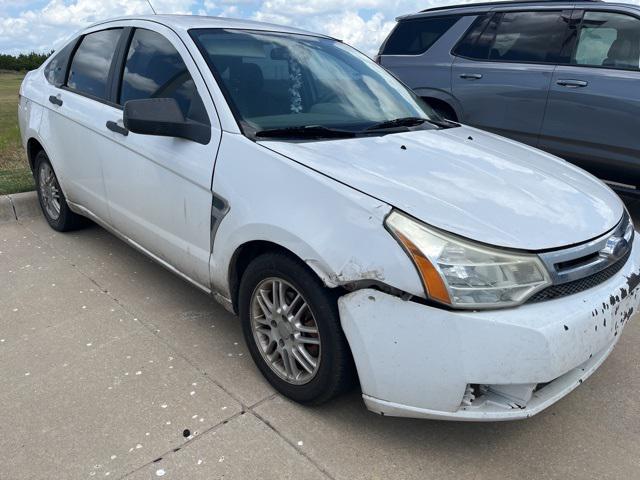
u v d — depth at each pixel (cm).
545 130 551
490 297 206
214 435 240
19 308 343
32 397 261
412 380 214
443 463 231
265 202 247
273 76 316
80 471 219
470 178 256
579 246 226
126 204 347
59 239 454
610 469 231
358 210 220
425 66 632
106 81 372
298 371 257
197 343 311
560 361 207
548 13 553
